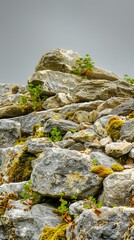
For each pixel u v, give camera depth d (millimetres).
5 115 13938
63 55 16328
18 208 8328
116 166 8531
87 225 6672
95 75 15422
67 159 8492
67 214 7820
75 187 8125
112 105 11664
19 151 10852
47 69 16250
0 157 11570
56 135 10992
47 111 12906
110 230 6414
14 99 15289
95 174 8203
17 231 7852
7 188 9117
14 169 10203
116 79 15516
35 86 14391
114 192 7695
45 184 8375
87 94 13070
